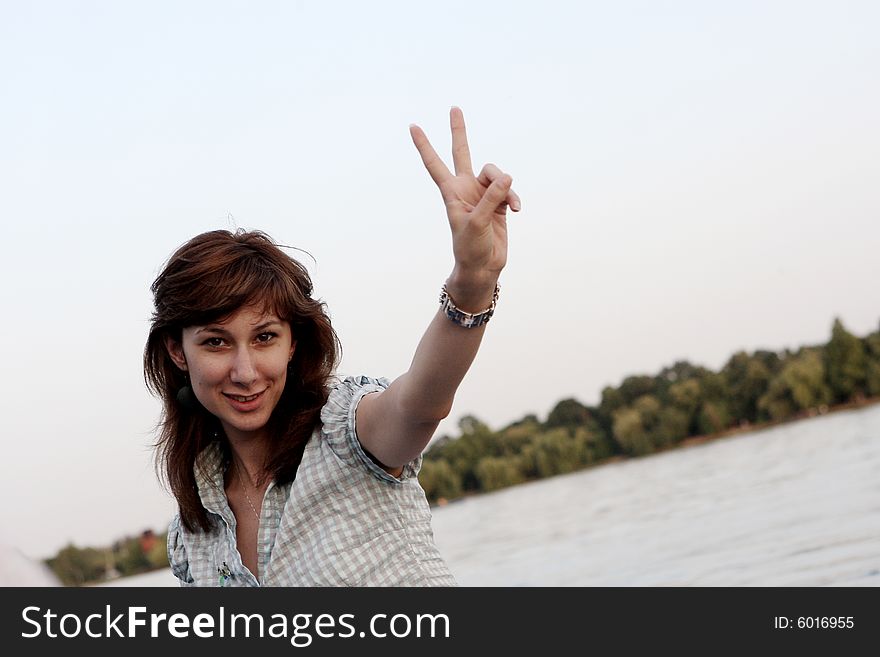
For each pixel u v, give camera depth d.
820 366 45.16
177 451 1.89
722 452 35.78
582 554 13.64
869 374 43.91
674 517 16.33
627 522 17.53
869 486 14.02
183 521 1.91
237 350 1.72
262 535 1.79
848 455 21.28
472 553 18.23
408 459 1.73
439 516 36.41
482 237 1.50
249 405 1.73
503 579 12.40
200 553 1.92
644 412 50.09
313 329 1.81
